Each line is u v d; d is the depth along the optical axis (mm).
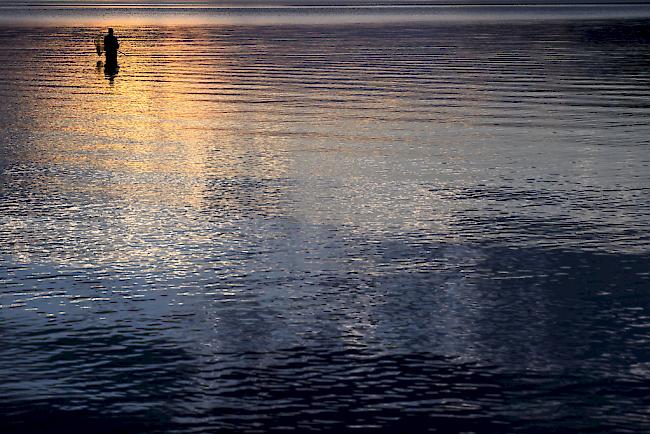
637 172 15156
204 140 18656
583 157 16578
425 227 11602
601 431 6137
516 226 11672
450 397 6676
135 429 6227
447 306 8656
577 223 11812
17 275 9672
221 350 7590
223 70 36500
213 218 12070
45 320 8336
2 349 7641
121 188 13922
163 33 65500
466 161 16188
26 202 13031
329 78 32875
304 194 13500
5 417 6406
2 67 38094
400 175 14938
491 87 29500
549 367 7199
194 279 9508
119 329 8094
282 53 45625
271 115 22719
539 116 22359
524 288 9188
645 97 26469
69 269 9883
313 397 6695
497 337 7852
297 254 10406
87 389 6848
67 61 41375
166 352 7555
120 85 30734
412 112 23250
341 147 17750
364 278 9523
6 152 17203
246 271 9781
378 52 45875
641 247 10703
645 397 6637
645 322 8195
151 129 20266
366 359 7391
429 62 39625
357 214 12273
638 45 50625
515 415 6379
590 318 8305
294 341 7781
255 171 15289
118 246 10750
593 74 33969
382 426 6238
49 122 21438
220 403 6602
